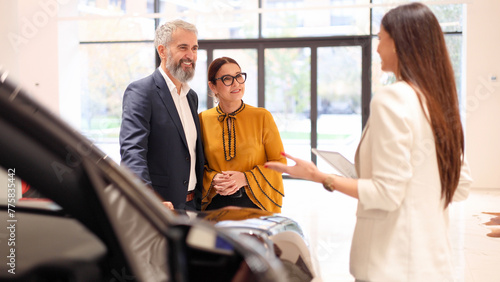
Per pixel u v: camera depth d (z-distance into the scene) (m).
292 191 8.02
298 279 1.67
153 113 2.38
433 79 1.43
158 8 9.92
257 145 2.54
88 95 10.16
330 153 1.71
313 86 9.33
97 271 0.88
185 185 2.43
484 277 3.64
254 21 9.52
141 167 2.22
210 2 9.68
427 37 1.45
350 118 9.27
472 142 8.34
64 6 9.54
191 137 2.51
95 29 10.03
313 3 9.23
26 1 9.27
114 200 0.94
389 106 1.39
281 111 9.50
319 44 9.25
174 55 2.41
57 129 0.84
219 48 9.66
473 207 6.61
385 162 1.37
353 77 9.20
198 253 1.01
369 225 1.48
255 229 1.57
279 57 9.44
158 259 0.98
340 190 1.46
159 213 1.03
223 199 2.52
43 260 0.82
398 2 7.79
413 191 1.42
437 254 1.43
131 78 10.06
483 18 8.11
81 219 0.87
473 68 8.22
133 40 9.99
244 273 1.03
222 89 2.51
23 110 0.79
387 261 1.42
